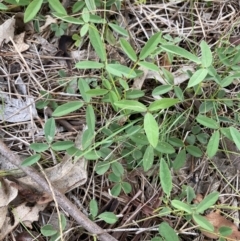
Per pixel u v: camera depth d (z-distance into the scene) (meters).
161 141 0.59
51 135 0.60
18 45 0.67
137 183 0.62
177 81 0.64
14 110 0.64
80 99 0.65
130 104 0.55
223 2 0.70
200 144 0.63
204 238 0.61
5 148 0.60
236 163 0.63
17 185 0.61
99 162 0.61
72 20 0.60
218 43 0.67
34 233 0.61
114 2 0.66
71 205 0.59
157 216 0.61
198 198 0.62
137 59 0.60
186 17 0.69
